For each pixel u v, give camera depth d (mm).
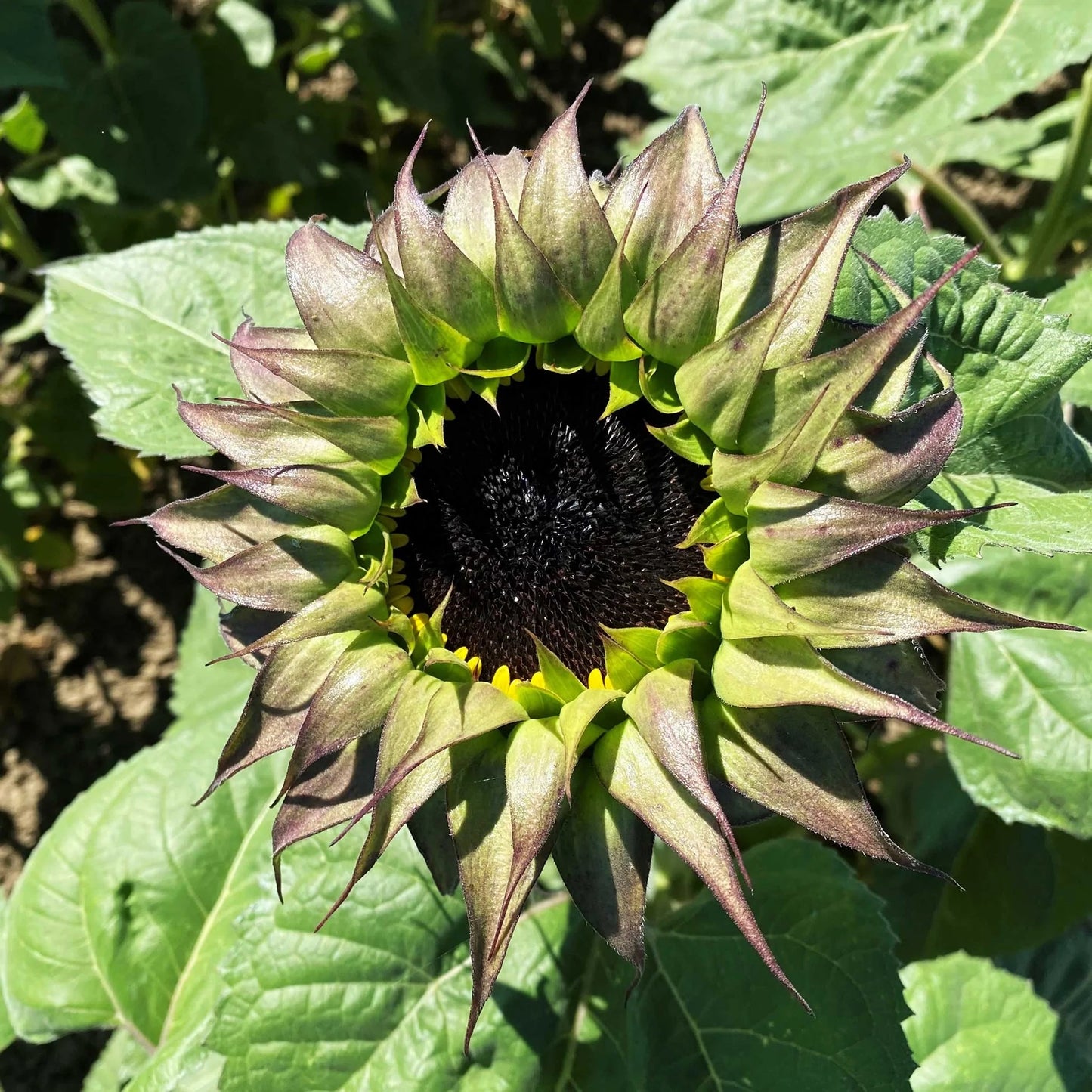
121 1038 392
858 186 182
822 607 180
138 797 333
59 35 500
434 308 197
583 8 499
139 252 297
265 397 215
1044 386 244
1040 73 291
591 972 280
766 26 325
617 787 186
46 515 494
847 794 178
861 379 178
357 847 279
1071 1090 312
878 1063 259
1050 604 319
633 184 196
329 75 525
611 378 200
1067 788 305
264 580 200
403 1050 270
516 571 205
